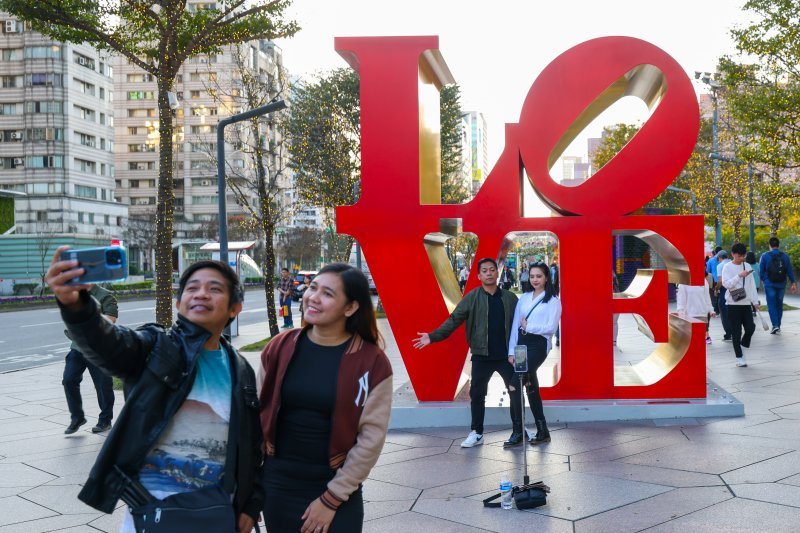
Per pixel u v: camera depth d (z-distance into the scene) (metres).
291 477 2.68
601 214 7.49
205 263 2.51
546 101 7.52
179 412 2.36
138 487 2.27
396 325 7.62
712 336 14.54
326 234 50.66
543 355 6.23
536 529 4.24
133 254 70.81
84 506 5.02
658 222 7.44
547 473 5.39
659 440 6.23
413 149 7.64
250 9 12.63
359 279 2.76
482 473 5.48
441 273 8.66
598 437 6.47
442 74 8.59
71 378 7.44
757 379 9.07
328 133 25.47
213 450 2.40
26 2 11.20
